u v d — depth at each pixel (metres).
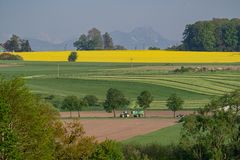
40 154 82.62
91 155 101.44
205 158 129.25
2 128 76.81
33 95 87.06
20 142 80.25
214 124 128.75
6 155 77.62
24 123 81.12
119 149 106.75
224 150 128.62
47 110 93.94
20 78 82.88
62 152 96.81
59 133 97.44
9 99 80.38
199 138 129.62
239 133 129.62
